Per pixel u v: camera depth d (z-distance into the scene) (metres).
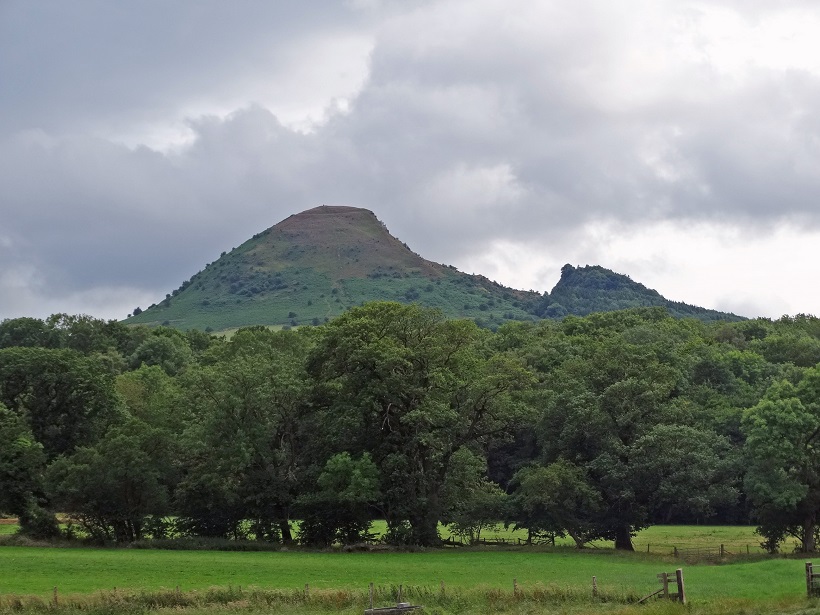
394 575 67.19
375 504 96.62
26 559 74.81
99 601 48.97
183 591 53.56
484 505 95.56
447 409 94.00
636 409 94.81
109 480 91.94
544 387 112.56
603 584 59.66
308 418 100.94
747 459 94.06
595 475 96.06
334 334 98.56
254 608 49.16
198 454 96.88
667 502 95.44
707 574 66.50
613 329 186.75
